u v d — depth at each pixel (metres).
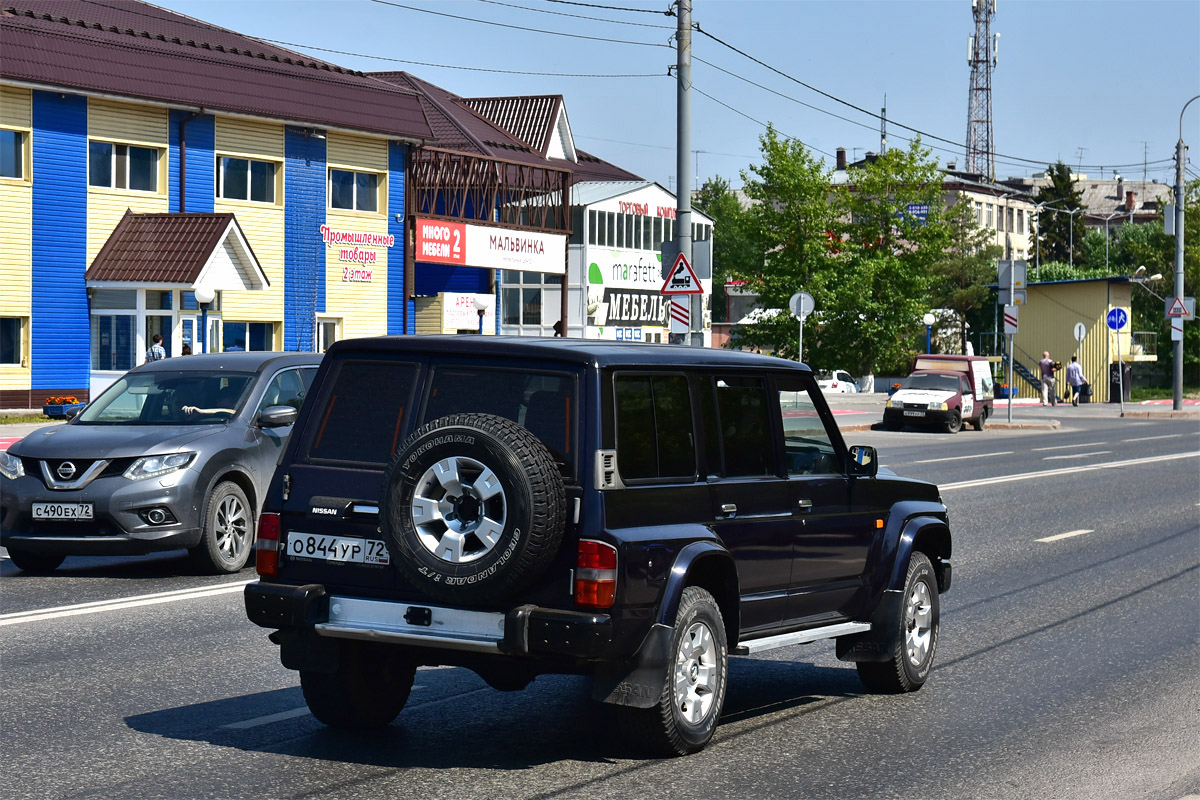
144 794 5.80
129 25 39.66
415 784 6.01
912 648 8.33
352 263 42.66
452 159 46.03
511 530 5.80
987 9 114.12
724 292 108.12
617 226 69.75
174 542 11.73
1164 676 8.90
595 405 6.04
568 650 5.84
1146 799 6.06
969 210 90.12
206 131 37.88
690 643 6.48
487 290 49.12
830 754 6.76
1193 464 27.72
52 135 34.25
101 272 34.62
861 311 63.59
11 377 33.59
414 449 5.98
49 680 7.99
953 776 6.39
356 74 44.72
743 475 6.97
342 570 6.33
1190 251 78.75
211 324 36.28
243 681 8.06
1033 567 14.13
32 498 11.58
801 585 7.38
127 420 12.51
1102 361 68.81
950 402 38.88
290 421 11.09
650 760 6.52
